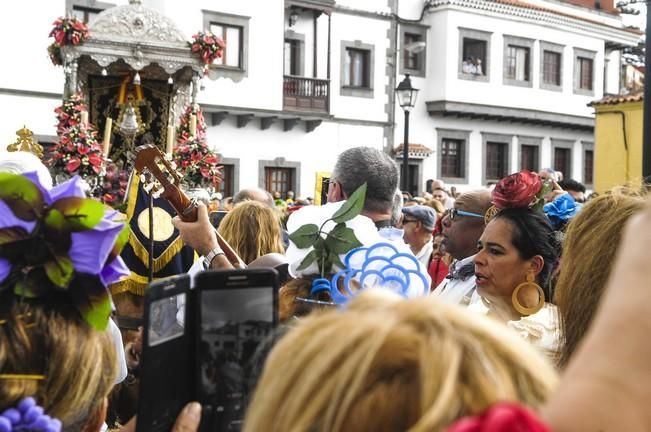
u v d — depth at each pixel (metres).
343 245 2.54
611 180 17.50
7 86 18.97
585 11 31.88
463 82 27.53
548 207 3.23
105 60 10.88
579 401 0.83
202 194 8.56
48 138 19.42
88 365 1.55
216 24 22.30
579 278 2.12
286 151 24.08
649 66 7.70
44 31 19.34
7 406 1.46
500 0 28.31
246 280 1.67
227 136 22.89
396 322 0.93
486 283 2.94
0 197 1.52
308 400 0.90
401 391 0.87
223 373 1.65
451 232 4.00
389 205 3.10
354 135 25.58
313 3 23.95
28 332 1.50
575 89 30.77
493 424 0.77
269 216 3.81
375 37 25.97
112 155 11.55
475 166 28.62
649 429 0.81
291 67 24.17
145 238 4.53
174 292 1.60
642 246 0.89
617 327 0.85
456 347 0.89
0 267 1.52
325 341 0.93
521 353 0.94
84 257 1.53
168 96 11.79
